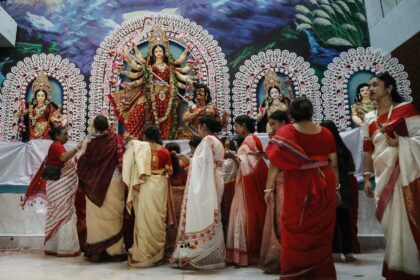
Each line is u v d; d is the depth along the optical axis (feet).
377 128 8.66
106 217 11.34
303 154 7.71
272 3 21.48
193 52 20.12
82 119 19.39
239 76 19.69
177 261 10.57
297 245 7.54
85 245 11.76
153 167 11.29
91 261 11.53
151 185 11.05
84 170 11.75
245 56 20.71
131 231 12.39
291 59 19.95
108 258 11.71
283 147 7.81
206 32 20.42
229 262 10.89
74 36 21.21
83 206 13.21
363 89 18.37
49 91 19.20
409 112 8.32
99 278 9.11
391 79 8.82
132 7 21.63
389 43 20.20
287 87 19.34
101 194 11.31
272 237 9.79
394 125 8.11
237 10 21.39
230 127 19.08
